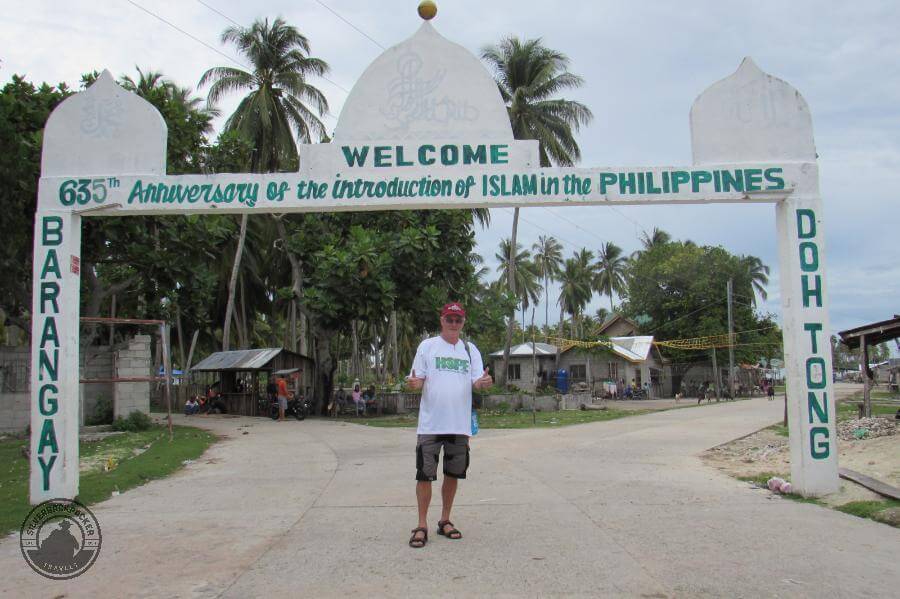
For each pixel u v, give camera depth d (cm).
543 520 583
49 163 755
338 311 2406
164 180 745
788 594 389
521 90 3075
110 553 496
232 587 416
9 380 1698
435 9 762
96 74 1672
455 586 410
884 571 431
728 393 4697
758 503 651
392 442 1362
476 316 2638
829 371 690
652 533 531
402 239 2373
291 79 2898
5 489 800
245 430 1772
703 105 736
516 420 2088
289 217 2684
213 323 3806
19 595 409
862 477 716
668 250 5719
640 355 4862
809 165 720
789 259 707
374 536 538
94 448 1284
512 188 739
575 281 6328
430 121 752
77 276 746
